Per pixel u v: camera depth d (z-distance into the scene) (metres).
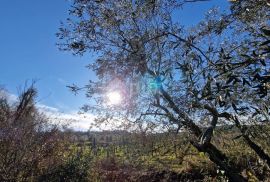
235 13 4.38
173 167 14.28
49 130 13.43
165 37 6.41
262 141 7.95
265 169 8.86
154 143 9.79
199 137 7.10
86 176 13.69
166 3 6.31
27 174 12.04
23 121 12.62
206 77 3.80
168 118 7.98
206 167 13.73
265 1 3.84
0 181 11.43
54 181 12.72
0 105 13.14
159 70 6.27
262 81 3.11
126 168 14.82
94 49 8.27
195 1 3.75
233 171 8.87
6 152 11.64
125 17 7.84
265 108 4.02
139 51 5.55
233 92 3.69
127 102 8.27
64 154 14.07
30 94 13.40
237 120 5.25
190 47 4.49
